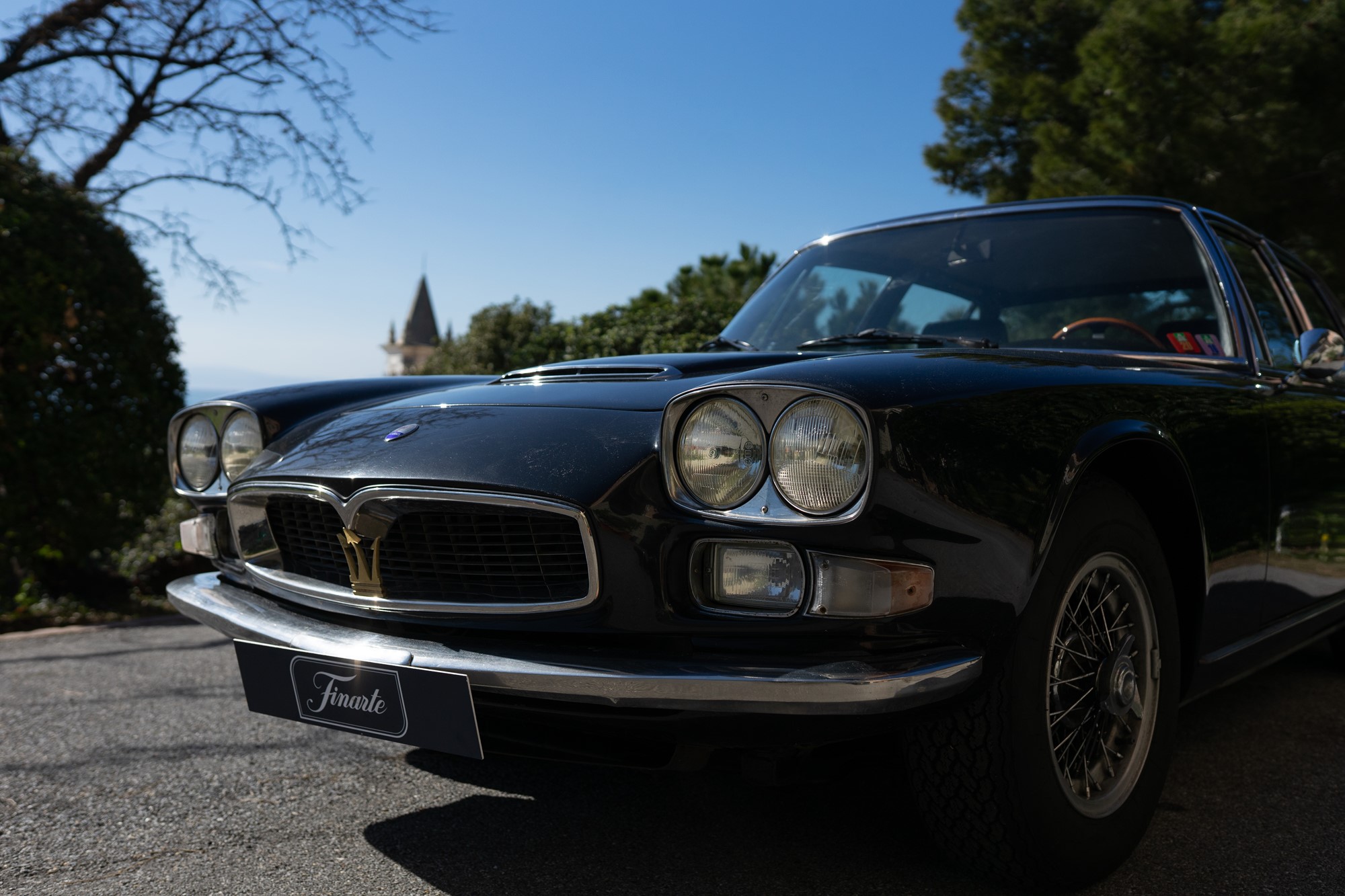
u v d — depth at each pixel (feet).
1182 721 8.72
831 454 4.35
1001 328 7.93
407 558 5.33
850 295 8.89
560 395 5.75
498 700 4.85
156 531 20.86
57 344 17.13
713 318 28.73
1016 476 4.70
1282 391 7.50
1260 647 7.24
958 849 5.23
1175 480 5.90
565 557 4.88
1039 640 4.82
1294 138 42.65
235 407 7.08
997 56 53.42
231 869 5.74
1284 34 42.50
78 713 9.34
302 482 5.78
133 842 6.17
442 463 5.22
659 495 4.70
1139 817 5.60
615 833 6.13
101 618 16.93
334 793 7.03
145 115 27.55
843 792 6.74
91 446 17.40
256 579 6.41
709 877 5.46
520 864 5.70
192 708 9.53
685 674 4.36
